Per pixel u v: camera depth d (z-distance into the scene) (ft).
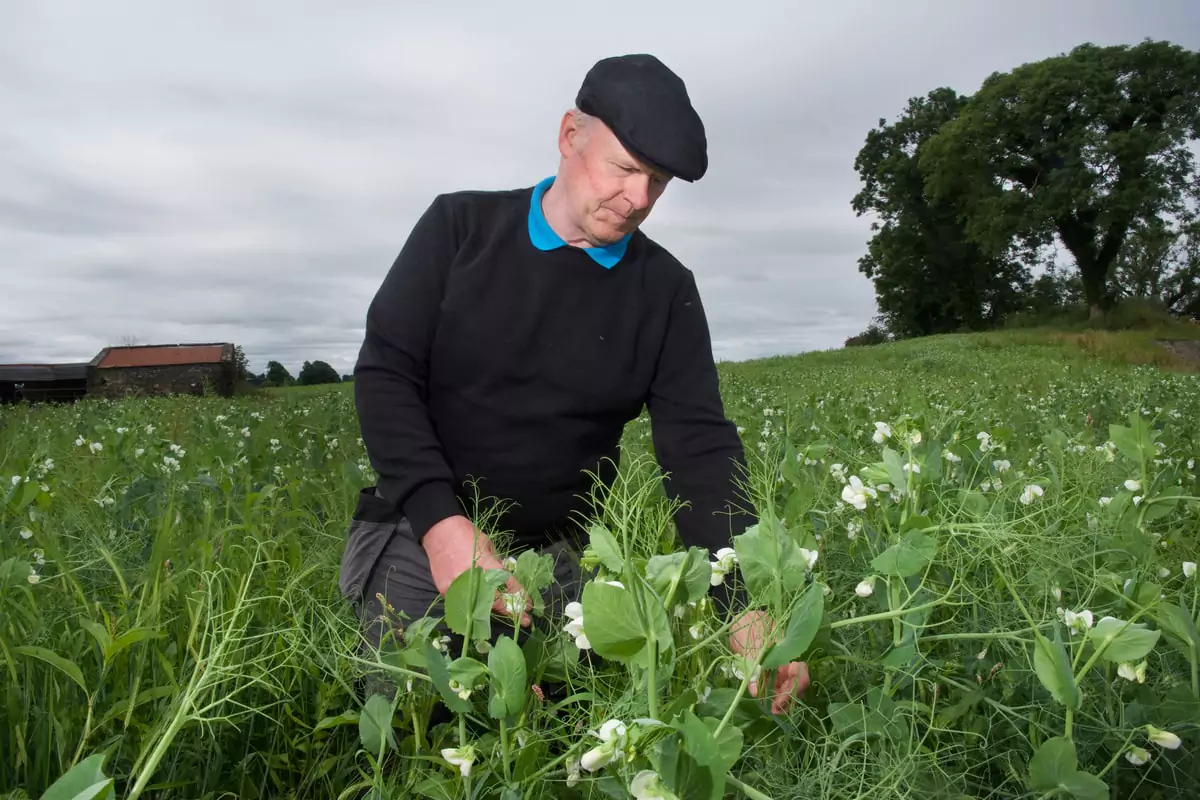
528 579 5.71
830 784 4.85
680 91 7.07
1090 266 197.26
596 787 4.95
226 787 6.32
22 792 4.92
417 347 7.91
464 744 5.27
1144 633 4.94
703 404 8.38
